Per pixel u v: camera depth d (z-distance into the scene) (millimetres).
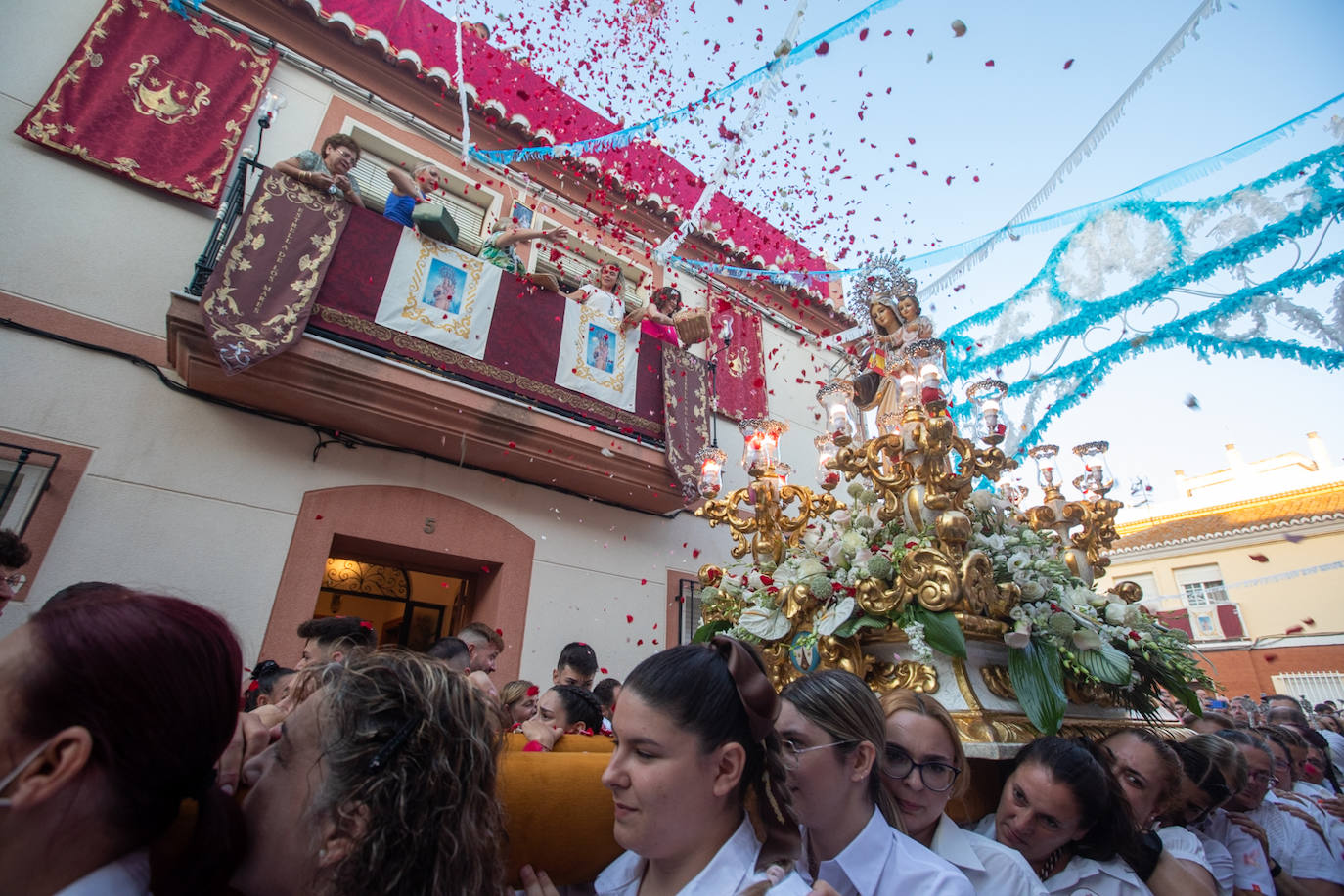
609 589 6285
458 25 6473
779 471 3438
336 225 4938
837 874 1501
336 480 5133
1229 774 2375
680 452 6336
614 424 6082
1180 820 2412
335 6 6449
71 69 4840
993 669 2637
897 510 2855
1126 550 19016
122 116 4949
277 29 6023
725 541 7418
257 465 4828
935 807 1764
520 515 5980
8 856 776
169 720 849
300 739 1056
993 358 5930
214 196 5121
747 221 9312
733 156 6504
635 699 1256
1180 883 1872
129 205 4844
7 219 4402
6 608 3770
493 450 5582
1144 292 4582
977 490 3041
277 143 5664
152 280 4773
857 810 1551
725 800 1263
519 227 6832
